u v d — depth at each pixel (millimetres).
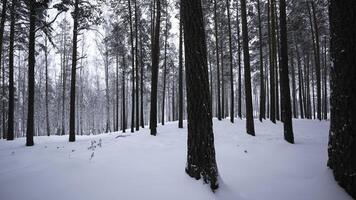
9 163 8227
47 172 5945
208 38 24609
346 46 4996
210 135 5238
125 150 9117
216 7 22031
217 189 5008
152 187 4938
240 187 5570
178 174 5461
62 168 6195
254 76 32094
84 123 54812
